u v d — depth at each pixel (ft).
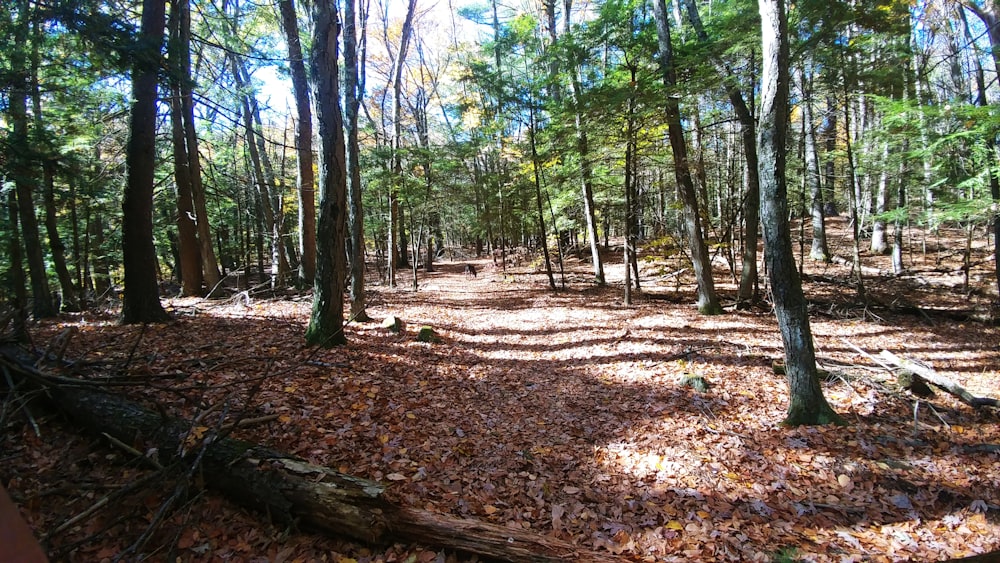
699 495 14.55
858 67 33.68
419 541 11.73
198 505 12.23
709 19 43.01
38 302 34.63
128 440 13.55
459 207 86.63
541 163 52.75
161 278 74.08
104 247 59.93
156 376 15.56
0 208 38.86
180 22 38.29
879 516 13.70
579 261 82.99
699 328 34.73
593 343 31.73
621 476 15.83
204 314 33.81
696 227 40.47
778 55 17.15
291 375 20.77
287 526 11.90
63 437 14.26
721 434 18.25
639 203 65.16
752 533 12.88
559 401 22.29
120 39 20.04
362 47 38.50
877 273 54.49
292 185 76.13
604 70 44.86
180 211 46.80
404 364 25.53
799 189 52.75
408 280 75.25
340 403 18.88
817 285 50.88
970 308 39.22
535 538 11.95
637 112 36.45
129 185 28.76
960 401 21.15
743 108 39.34
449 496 14.16
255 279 77.20
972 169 31.27
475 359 28.48
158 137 51.31
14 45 22.89
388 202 65.82
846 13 29.89
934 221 34.27
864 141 40.81
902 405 20.62
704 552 12.12
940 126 33.06
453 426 18.84
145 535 10.39
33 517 11.10
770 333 33.06
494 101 61.31
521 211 65.31
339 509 11.53
